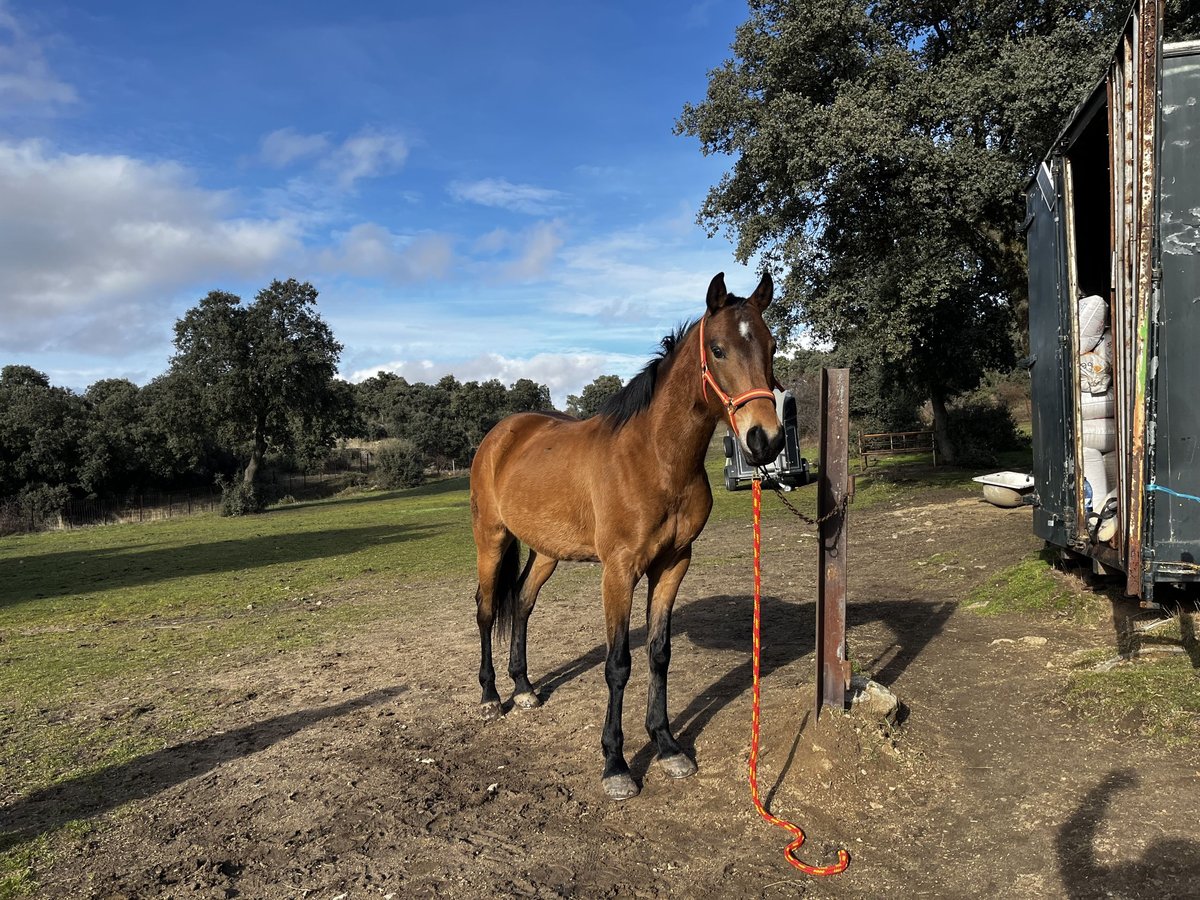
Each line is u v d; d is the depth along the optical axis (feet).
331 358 127.24
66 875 9.14
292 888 8.67
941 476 56.29
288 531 66.59
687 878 8.43
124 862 9.43
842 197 41.78
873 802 9.70
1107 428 15.30
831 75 44.06
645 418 10.93
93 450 115.24
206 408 117.80
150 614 28.60
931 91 38.22
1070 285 14.93
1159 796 9.05
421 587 31.60
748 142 42.78
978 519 33.24
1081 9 38.52
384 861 9.17
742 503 55.06
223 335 117.19
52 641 24.07
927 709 12.48
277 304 121.49
